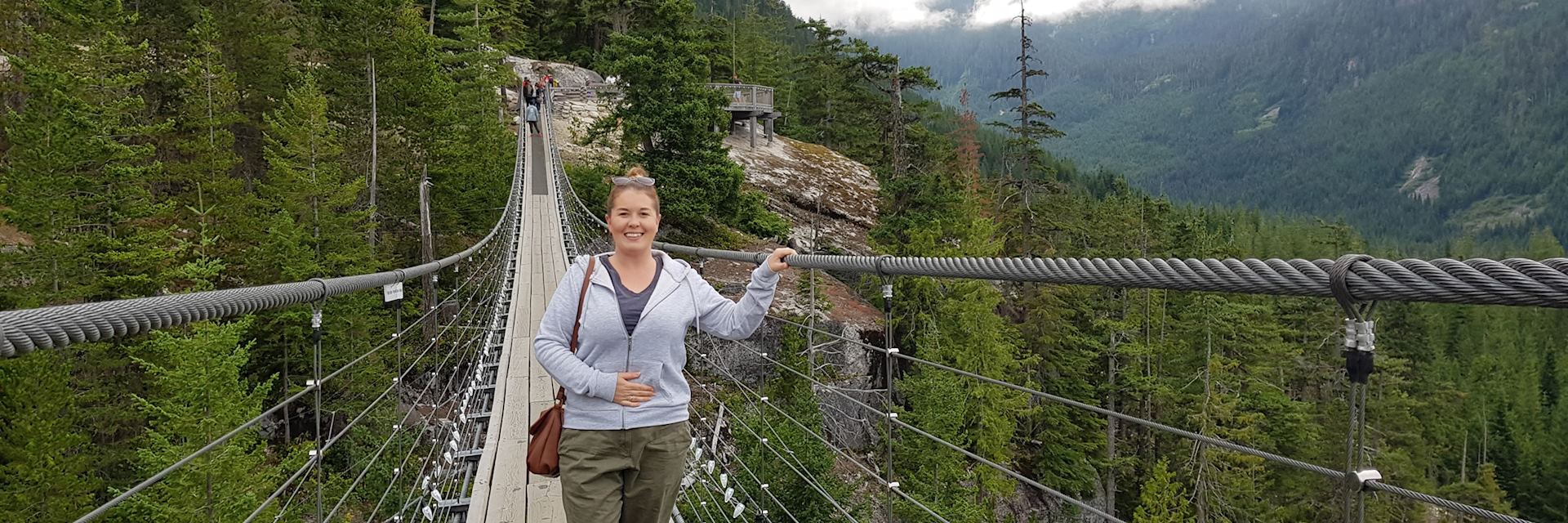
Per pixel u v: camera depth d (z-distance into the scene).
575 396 2.34
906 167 27.88
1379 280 1.19
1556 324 40.00
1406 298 1.18
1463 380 31.16
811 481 3.42
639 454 2.30
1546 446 28.34
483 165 24.78
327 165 19.06
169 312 1.86
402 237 23.17
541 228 17.22
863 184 27.78
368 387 14.39
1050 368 22.30
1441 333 37.06
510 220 17.47
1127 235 35.00
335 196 18.53
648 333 2.27
